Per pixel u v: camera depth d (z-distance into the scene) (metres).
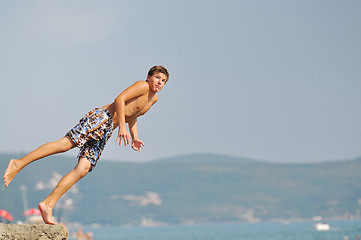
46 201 24.75
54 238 23.81
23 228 23.33
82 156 25.47
